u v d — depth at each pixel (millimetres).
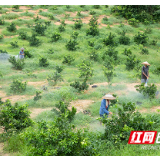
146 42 20062
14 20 23078
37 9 28750
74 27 22609
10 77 11219
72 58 14664
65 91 9039
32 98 8664
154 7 27609
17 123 5652
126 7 27609
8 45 17344
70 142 4074
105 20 25438
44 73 12359
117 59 15844
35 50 16531
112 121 5117
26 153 4285
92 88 10133
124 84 10680
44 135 4148
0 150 4953
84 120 6668
